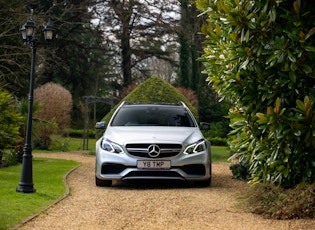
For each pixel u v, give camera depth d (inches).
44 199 271.7
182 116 376.8
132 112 378.6
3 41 1007.0
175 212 242.1
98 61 1515.7
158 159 317.4
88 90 1515.7
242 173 381.1
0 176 379.6
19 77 1049.5
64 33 1402.6
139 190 316.5
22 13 1022.4
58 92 981.8
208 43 274.7
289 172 239.6
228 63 249.0
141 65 1619.1
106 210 245.9
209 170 331.3
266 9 219.5
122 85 1535.4
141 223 217.8
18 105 544.1
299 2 217.9
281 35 227.6
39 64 1202.0
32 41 313.4
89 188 324.8
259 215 233.6
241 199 269.7
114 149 324.2
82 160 572.7
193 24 1359.5
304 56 220.7
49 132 781.9
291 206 223.5
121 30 1451.8
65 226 209.2
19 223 208.5
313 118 218.5
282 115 222.2
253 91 240.1
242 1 229.5
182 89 1284.4
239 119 262.4
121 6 1395.2
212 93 1392.7
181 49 1379.2
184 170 321.7
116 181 369.1
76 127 1390.3
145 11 1386.6
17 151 523.8
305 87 228.7
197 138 335.6
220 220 224.1
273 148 239.1
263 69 233.8
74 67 1478.8
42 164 500.1
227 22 236.2
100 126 378.9
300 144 231.3
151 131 340.5
